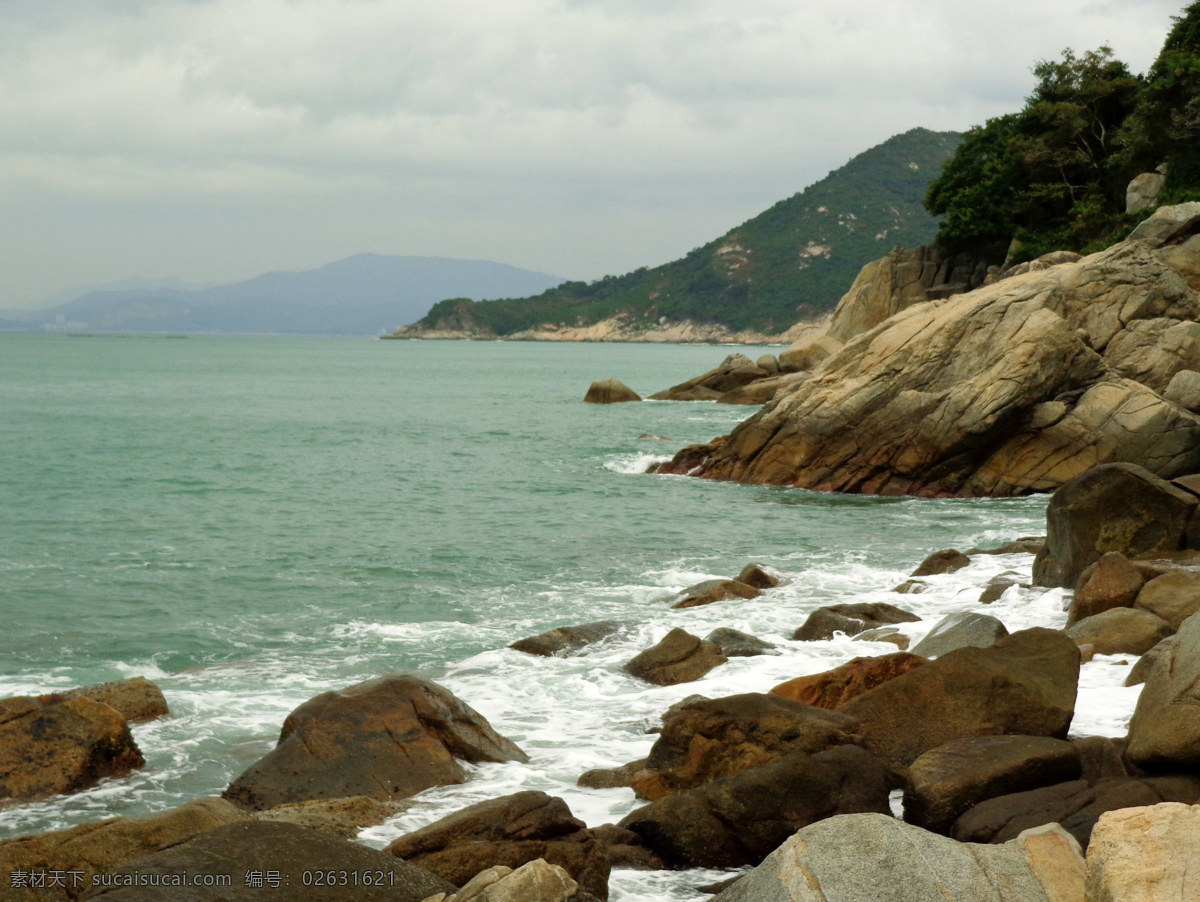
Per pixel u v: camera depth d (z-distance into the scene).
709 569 23.06
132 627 17.97
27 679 14.99
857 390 34.75
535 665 15.23
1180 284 35.03
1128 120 65.31
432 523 28.53
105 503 30.88
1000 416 32.16
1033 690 10.16
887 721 10.12
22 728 10.63
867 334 36.84
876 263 86.19
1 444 45.56
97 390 85.81
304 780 10.13
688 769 9.98
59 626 17.92
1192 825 6.00
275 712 13.15
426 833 7.96
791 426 35.94
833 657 14.93
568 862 7.90
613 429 56.00
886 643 15.40
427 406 72.75
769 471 36.31
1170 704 8.49
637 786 10.05
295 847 6.80
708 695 13.26
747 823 8.54
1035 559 19.75
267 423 58.34
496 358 195.88
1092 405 32.06
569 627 16.69
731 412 66.44
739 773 8.88
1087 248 58.69
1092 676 12.59
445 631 17.77
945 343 34.25
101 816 9.89
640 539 26.56
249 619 18.61
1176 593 14.46
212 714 13.00
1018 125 75.56
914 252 84.44
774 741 9.82
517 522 28.81
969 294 37.28
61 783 10.41
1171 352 33.66
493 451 45.81
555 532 27.42
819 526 28.52
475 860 7.69
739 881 6.32
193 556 23.78
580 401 78.00
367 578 21.97
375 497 32.91
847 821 6.48
